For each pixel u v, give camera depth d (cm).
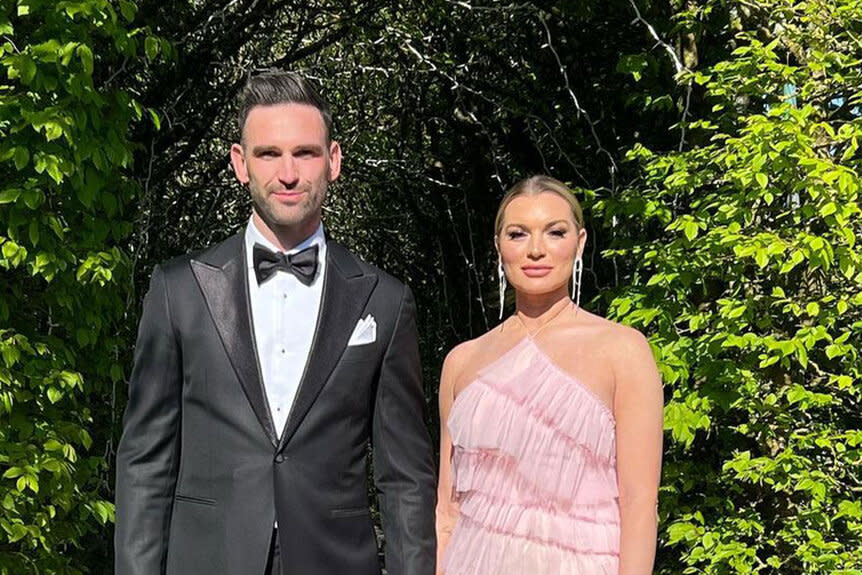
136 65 594
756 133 428
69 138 388
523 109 706
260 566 225
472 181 895
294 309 238
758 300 470
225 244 245
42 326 449
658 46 576
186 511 230
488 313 909
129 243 570
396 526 241
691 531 474
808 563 464
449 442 283
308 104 233
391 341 245
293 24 747
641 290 492
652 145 616
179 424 235
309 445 231
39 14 400
